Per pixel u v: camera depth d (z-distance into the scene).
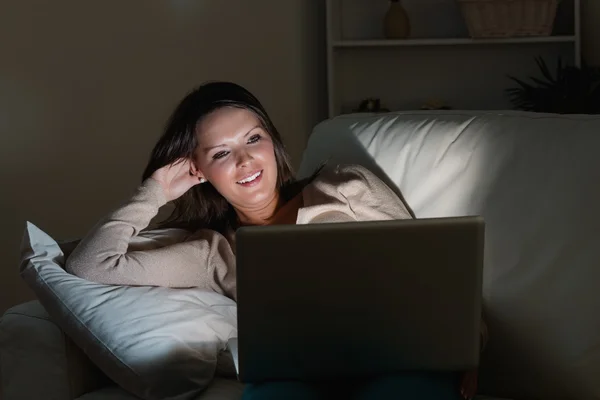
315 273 1.44
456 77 3.76
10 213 3.47
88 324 1.76
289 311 1.46
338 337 1.48
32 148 3.47
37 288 1.86
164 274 1.96
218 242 2.09
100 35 3.48
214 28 3.55
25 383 1.87
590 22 3.60
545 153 1.79
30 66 3.43
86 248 1.92
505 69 3.72
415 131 2.04
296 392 1.49
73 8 3.44
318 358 1.49
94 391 1.81
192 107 2.02
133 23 3.51
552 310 1.68
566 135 1.79
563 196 1.73
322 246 1.43
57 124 3.48
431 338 1.48
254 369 1.51
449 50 3.75
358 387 1.54
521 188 1.79
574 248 1.68
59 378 1.83
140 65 3.54
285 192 2.12
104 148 3.54
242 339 1.48
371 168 2.08
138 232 2.02
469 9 3.41
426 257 1.44
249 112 2.02
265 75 3.56
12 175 3.46
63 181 3.52
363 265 1.44
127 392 1.75
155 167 2.08
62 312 1.80
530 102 3.44
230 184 2.01
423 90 3.79
